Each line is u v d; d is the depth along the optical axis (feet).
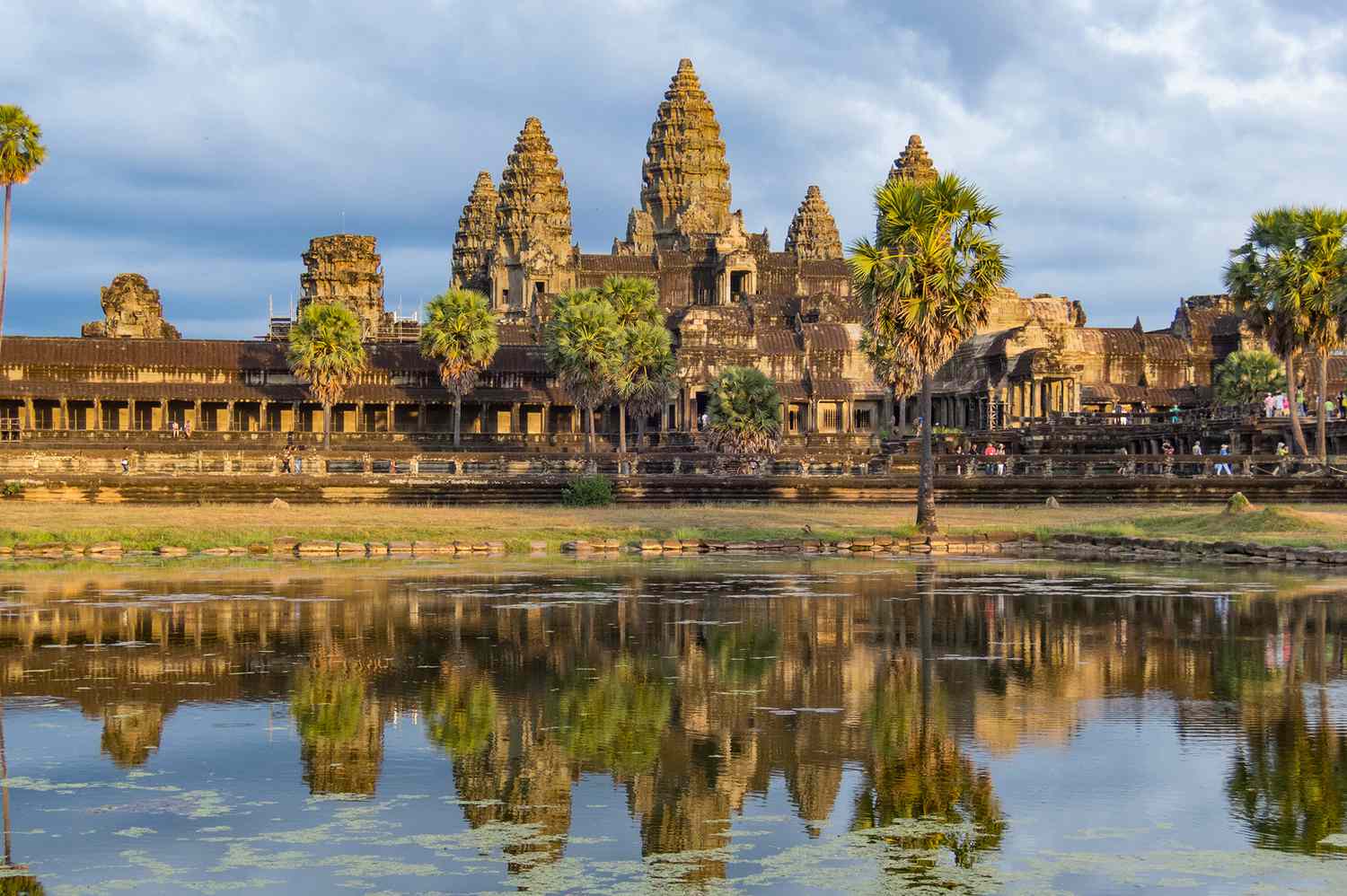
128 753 77.41
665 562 186.80
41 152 352.49
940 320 211.00
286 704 90.07
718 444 354.74
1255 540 193.36
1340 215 297.94
